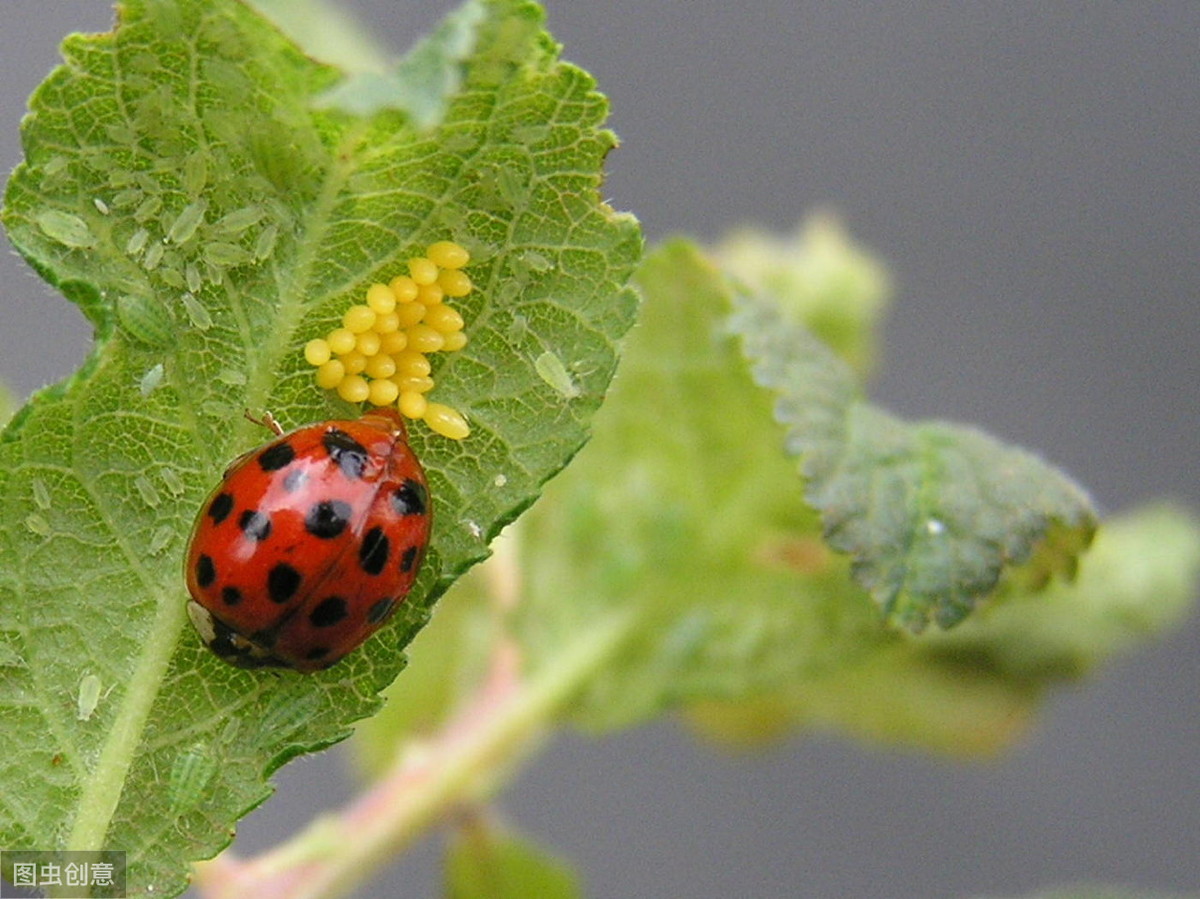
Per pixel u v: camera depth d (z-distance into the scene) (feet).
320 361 0.27
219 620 0.27
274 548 0.27
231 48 0.26
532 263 0.27
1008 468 0.31
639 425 0.33
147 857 0.27
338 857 0.32
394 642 0.27
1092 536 0.31
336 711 0.27
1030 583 0.32
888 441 0.31
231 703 0.27
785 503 0.33
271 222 0.27
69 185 0.27
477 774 0.33
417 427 0.27
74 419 0.27
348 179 0.27
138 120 0.26
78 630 0.27
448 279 0.27
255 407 0.27
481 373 0.27
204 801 0.27
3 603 0.27
